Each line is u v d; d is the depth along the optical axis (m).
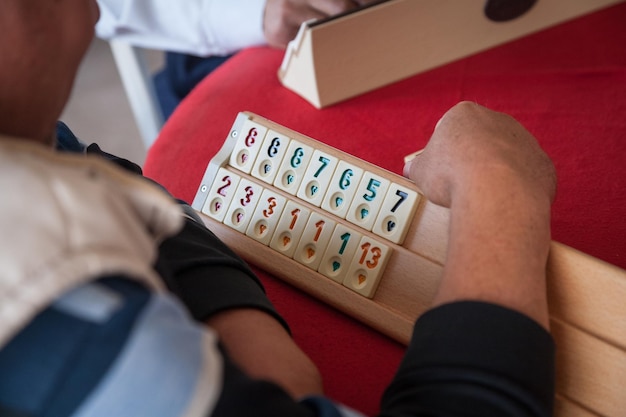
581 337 0.50
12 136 0.38
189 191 0.75
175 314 0.32
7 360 0.29
